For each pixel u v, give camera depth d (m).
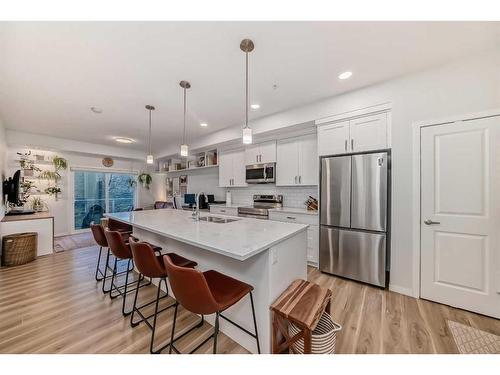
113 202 6.67
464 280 2.05
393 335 1.71
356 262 2.67
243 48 1.85
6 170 4.41
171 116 3.60
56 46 1.80
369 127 2.61
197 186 6.11
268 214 3.77
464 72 2.04
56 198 5.39
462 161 2.06
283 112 3.40
